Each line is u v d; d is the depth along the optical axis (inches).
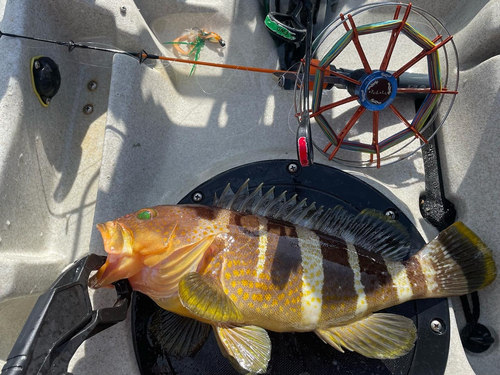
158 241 10.7
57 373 9.2
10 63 12.8
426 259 12.1
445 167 14.0
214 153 15.1
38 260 12.6
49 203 14.3
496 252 12.3
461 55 14.8
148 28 15.8
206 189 13.9
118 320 10.9
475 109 13.3
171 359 11.9
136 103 14.2
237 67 13.8
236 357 10.3
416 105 15.4
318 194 13.7
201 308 9.7
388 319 11.5
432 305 12.4
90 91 16.1
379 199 13.6
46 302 9.6
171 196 14.4
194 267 10.7
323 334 11.1
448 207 13.8
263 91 15.9
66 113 15.5
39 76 13.5
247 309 10.6
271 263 10.8
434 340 12.1
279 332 12.1
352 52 16.4
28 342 8.9
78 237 14.1
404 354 11.1
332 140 13.0
